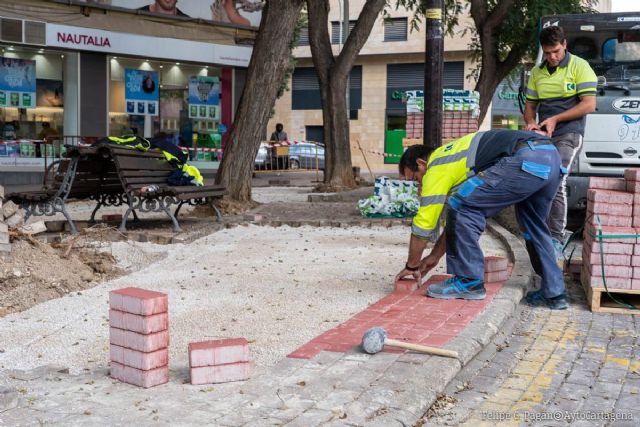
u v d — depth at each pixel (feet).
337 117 58.75
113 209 41.93
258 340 16.20
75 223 33.94
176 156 34.06
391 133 130.72
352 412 11.66
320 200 49.49
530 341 17.15
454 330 16.44
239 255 27.27
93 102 68.95
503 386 14.12
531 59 68.03
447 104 39.01
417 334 16.10
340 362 14.08
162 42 71.67
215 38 75.31
